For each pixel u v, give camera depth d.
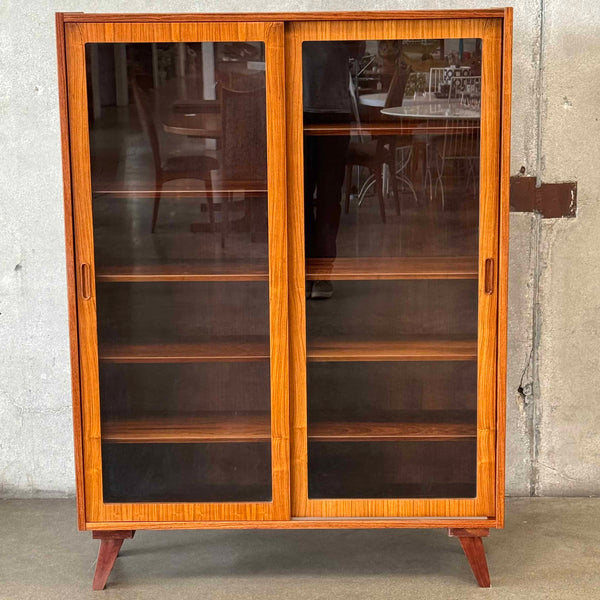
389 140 2.24
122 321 2.30
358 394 2.32
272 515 2.34
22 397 2.89
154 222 2.27
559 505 2.85
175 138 2.23
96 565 2.34
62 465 2.93
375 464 2.34
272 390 2.31
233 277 2.29
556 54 2.70
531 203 2.77
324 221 2.27
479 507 2.33
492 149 2.22
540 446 2.90
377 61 2.20
